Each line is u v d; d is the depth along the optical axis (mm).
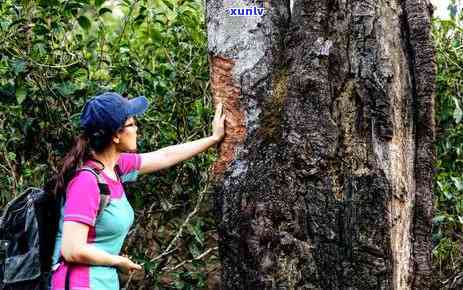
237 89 2926
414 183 2947
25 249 2748
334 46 2789
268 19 2941
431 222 2969
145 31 4152
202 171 4039
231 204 2891
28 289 2713
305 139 2775
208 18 3012
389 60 2779
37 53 3717
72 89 3758
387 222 2762
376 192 2758
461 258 4285
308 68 2787
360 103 2781
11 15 3783
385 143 2779
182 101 4027
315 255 2779
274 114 2861
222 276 2939
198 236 3938
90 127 2705
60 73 3803
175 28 4082
